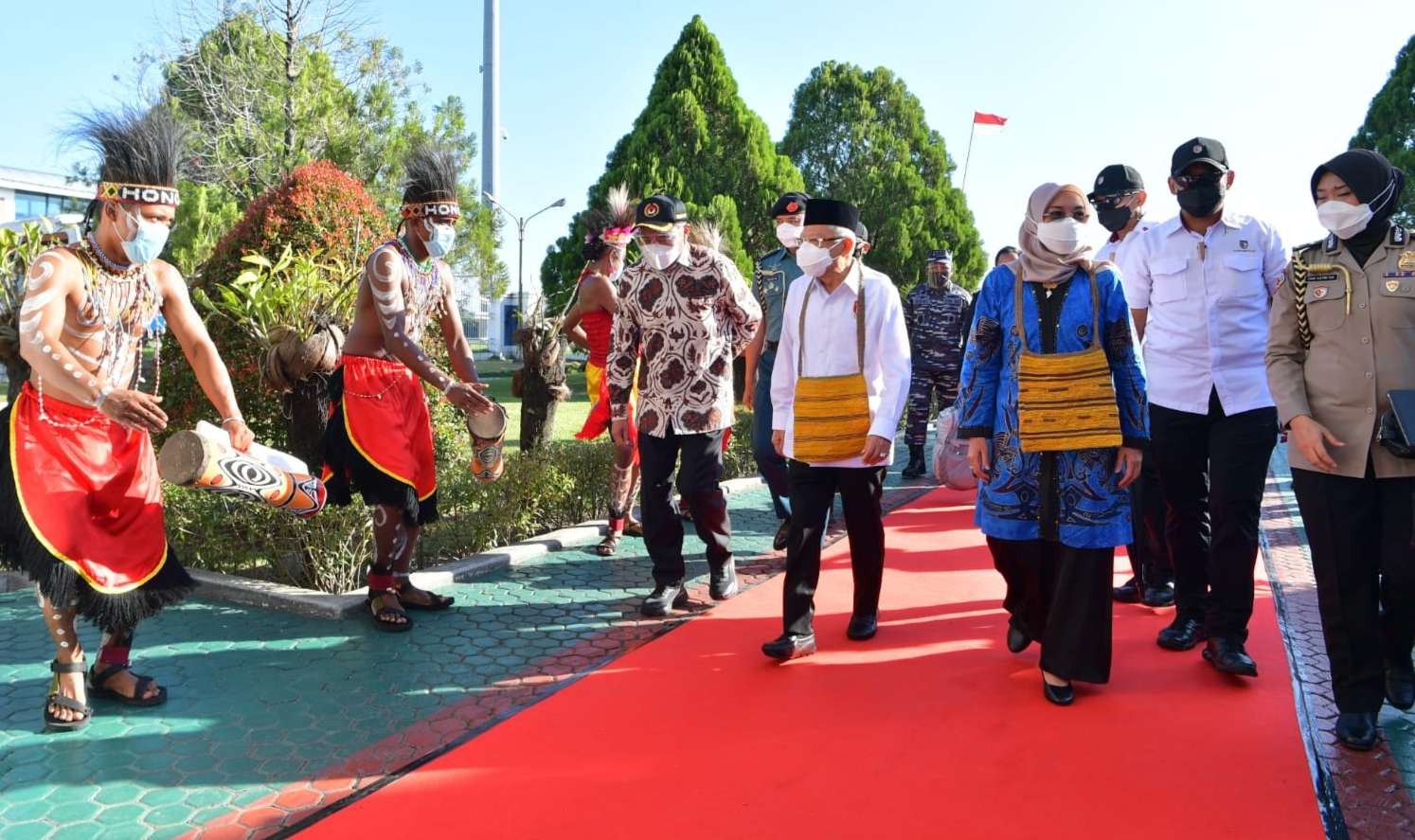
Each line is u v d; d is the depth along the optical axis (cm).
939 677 373
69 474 318
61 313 310
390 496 422
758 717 336
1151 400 405
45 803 277
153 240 321
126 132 318
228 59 1902
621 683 369
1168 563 467
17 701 348
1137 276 420
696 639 420
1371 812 275
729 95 2417
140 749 312
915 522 680
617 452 574
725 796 281
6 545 316
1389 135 2795
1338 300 321
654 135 2384
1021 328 349
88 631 418
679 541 466
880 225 2764
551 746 314
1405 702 336
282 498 362
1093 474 338
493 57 2000
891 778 291
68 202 3641
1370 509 319
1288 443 335
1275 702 348
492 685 368
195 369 362
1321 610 326
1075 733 322
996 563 384
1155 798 279
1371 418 313
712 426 456
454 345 457
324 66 1969
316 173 672
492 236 2191
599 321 586
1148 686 363
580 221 2339
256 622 439
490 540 584
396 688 364
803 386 394
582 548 600
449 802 278
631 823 267
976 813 271
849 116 2833
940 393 878
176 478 331
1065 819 268
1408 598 318
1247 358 384
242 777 294
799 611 393
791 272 592
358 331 425
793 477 400
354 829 264
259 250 641
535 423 718
